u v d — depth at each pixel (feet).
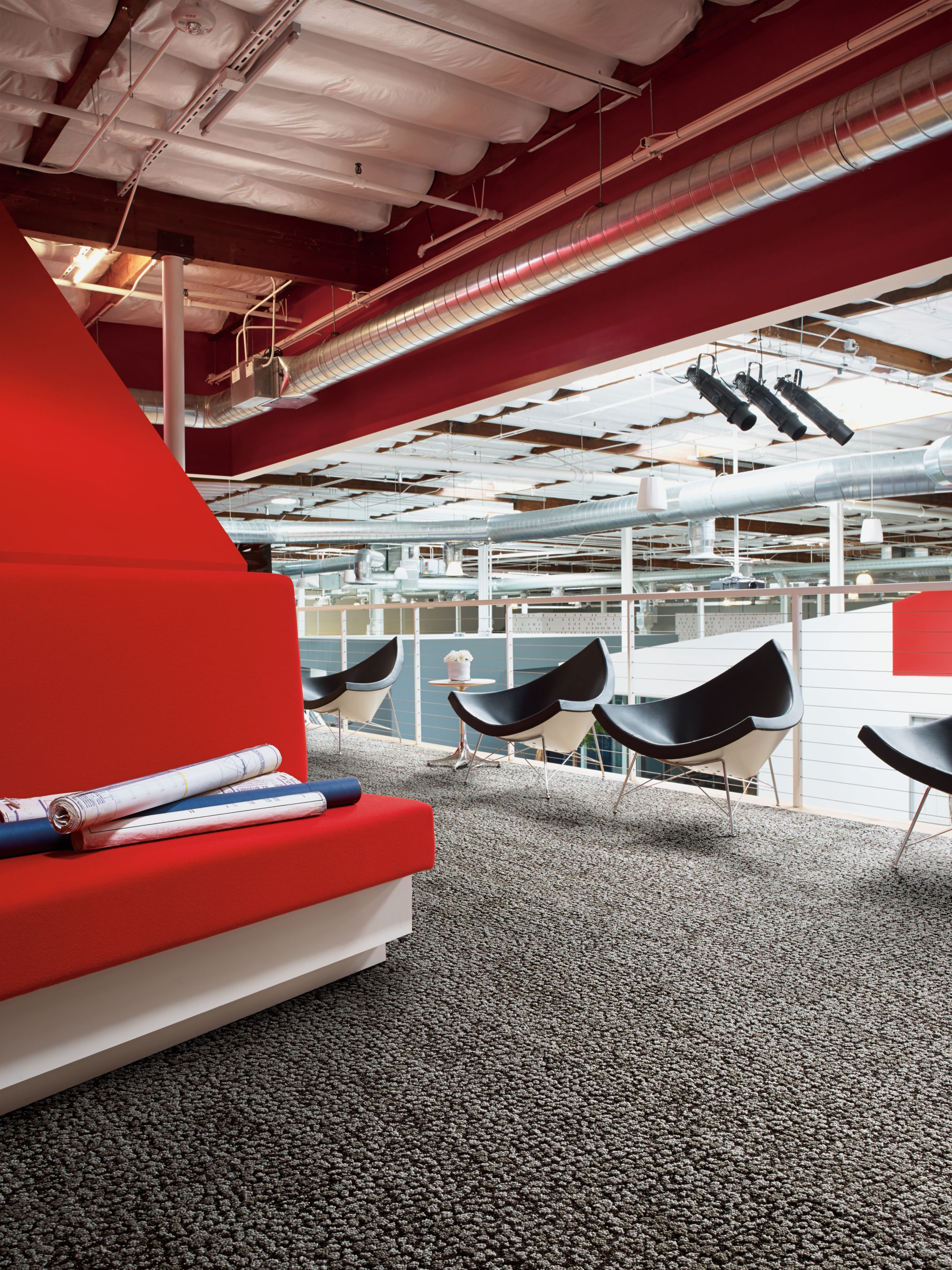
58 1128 5.13
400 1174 4.69
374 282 23.65
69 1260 4.09
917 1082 5.60
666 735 12.77
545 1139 5.00
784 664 12.08
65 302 10.12
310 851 6.32
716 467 40.57
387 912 7.17
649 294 18.60
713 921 8.52
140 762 7.16
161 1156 4.86
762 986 7.04
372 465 39.50
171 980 5.83
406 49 14.33
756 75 15.29
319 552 49.32
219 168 19.95
